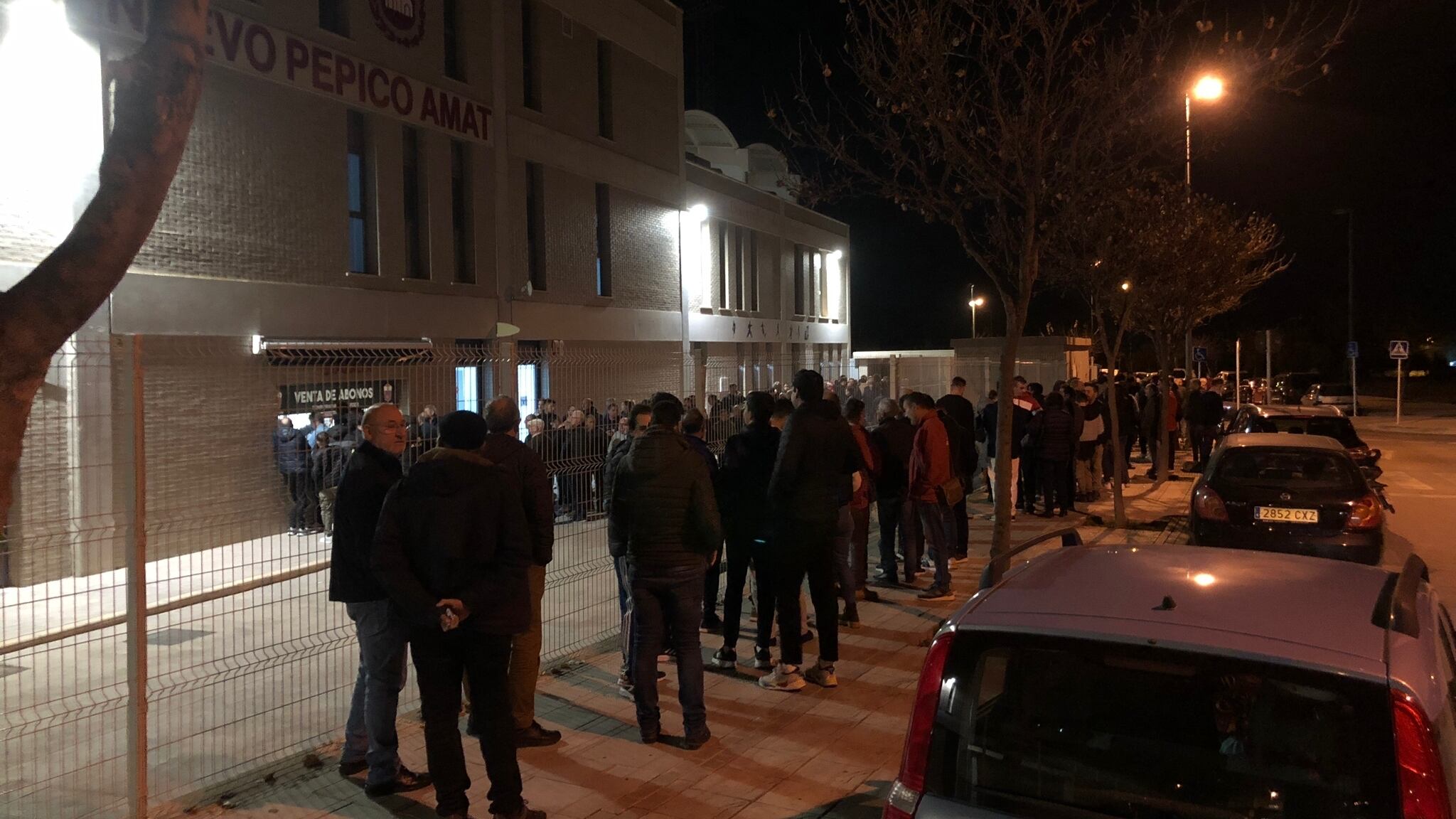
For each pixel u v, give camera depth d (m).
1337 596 2.81
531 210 20.70
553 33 21.09
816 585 6.46
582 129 22.11
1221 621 2.59
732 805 4.79
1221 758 2.40
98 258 2.71
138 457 4.38
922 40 8.78
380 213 16.08
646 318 25.19
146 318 12.01
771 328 34.22
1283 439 9.33
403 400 6.27
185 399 4.92
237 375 5.20
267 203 13.79
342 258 15.14
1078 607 2.74
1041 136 8.67
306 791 4.94
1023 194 9.08
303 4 14.40
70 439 4.39
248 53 13.47
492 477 4.43
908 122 9.21
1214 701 2.45
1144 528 12.72
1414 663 2.38
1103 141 9.51
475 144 18.41
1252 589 2.88
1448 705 2.38
